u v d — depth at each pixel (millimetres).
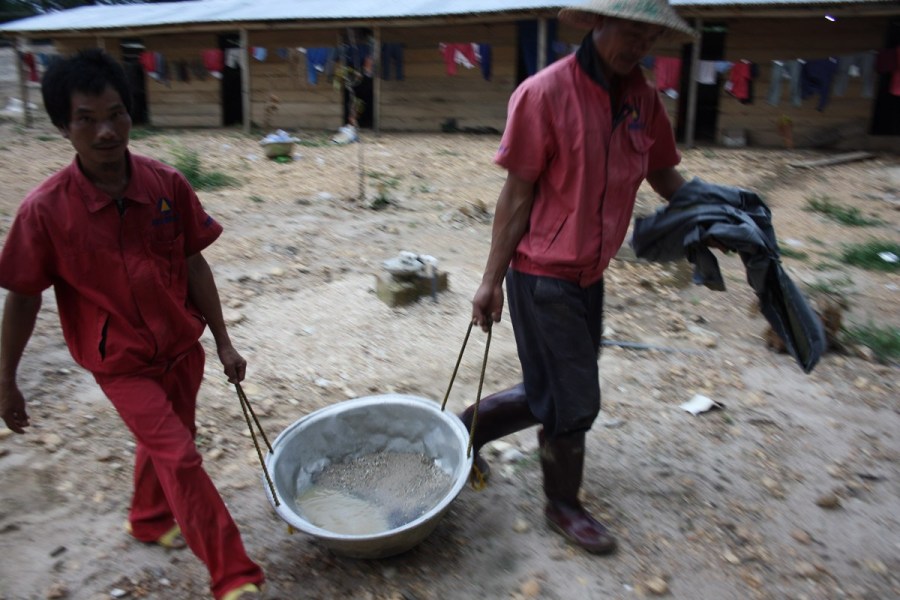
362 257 6738
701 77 14336
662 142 2854
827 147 14500
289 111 17750
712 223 2738
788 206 9719
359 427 3283
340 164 12273
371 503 3068
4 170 11383
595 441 3781
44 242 2275
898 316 5727
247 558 2484
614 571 2881
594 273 2699
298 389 4254
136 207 2375
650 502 3307
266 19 16156
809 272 6781
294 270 6309
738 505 3303
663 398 4238
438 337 4973
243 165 12141
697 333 5160
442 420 3166
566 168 2518
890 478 3533
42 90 2209
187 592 2758
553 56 15430
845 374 4602
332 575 2838
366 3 17391
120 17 18641
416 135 16375
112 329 2434
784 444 3801
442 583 2807
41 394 4059
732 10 13438
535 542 3029
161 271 2473
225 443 3689
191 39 17859
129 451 3604
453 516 3178
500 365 4598
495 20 14781
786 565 2941
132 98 2311
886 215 9281
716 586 2820
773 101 14531
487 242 7398
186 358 2684
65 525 3084
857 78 14031
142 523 2949
